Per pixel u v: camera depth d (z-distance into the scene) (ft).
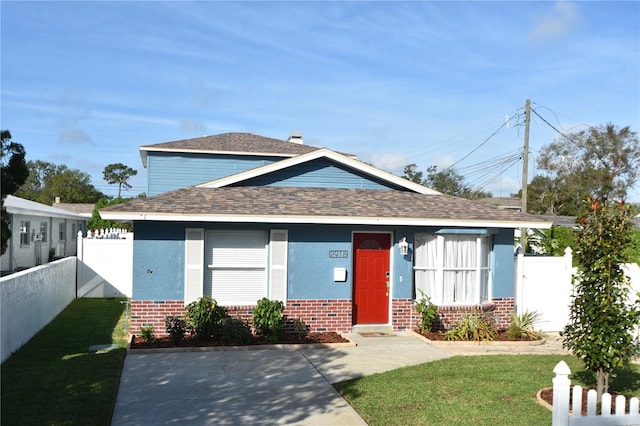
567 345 28.68
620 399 22.30
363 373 32.89
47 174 293.02
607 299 26.27
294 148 79.10
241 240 43.93
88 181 274.36
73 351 36.52
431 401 27.37
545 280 50.08
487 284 49.49
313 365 34.65
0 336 31.81
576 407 21.95
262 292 44.27
